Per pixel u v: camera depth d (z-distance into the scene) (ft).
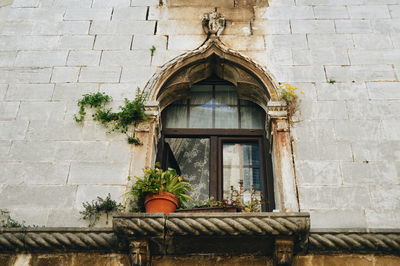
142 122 19.93
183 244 15.64
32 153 19.11
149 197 16.67
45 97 20.81
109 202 17.46
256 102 22.24
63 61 21.98
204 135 21.22
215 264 15.80
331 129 19.56
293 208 17.46
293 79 21.13
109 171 18.58
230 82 22.93
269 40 22.56
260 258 15.87
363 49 22.07
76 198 17.90
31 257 15.96
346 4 23.85
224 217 15.11
